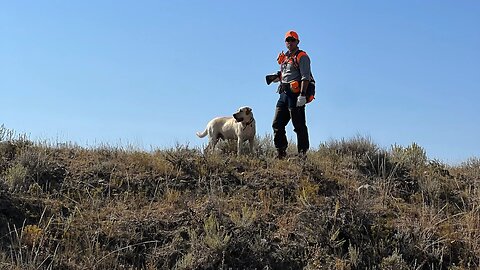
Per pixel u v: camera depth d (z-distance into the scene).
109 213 9.10
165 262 8.34
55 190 9.47
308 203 9.43
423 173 10.79
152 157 10.74
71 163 10.36
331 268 8.38
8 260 7.97
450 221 9.46
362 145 11.66
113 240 8.57
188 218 9.02
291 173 10.46
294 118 11.24
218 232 8.57
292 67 11.25
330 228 8.96
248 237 8.68
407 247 8.79
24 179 9.52
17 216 8.77
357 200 9.37
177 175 10.16
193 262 8.27
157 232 8.77
